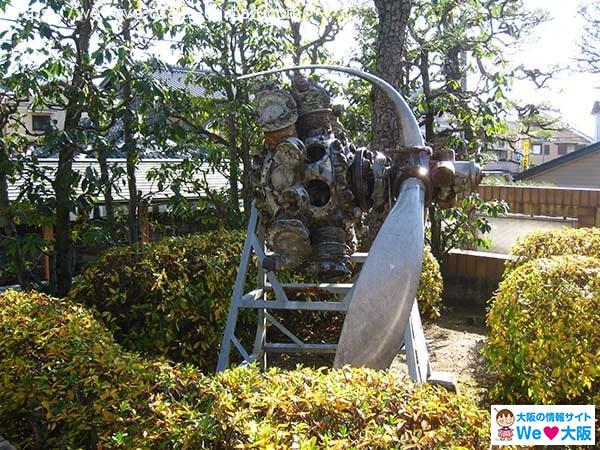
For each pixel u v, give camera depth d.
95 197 6.24
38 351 3.18
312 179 3.72
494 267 7.69
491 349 4.57
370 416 2.38
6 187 5.89
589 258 4.72
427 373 4.35
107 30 5.93
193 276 5.16
